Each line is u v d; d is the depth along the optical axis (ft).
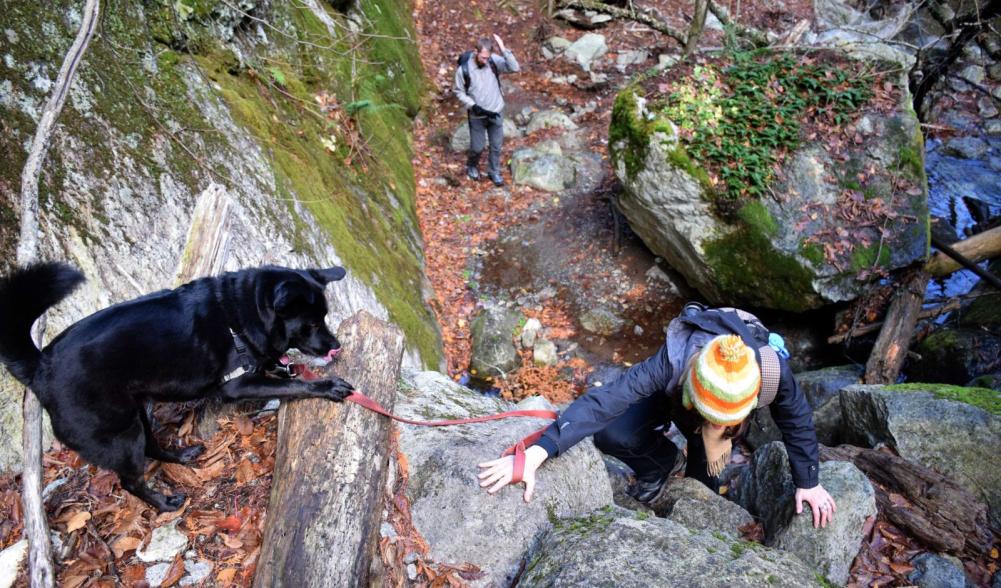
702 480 11.66
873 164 19.47
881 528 9.52
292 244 14.62
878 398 12.25
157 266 11.50
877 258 18.62
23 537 7.73
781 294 19.34
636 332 21.20
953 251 19.92
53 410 7.30
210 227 10.71
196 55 15.98
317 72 21.48
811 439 8.18
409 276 20.76
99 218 10.85
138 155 12.17
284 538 7.20
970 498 9.80
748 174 19.24
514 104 31.60
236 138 15.10
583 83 32.83
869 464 10.88
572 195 26.04
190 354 7.86
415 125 30.12
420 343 18.06
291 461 7.89
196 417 9.46
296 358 10.24
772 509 9.80
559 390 19.45
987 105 31.71
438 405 10.37
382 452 8.32
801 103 20.24
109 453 7.57
